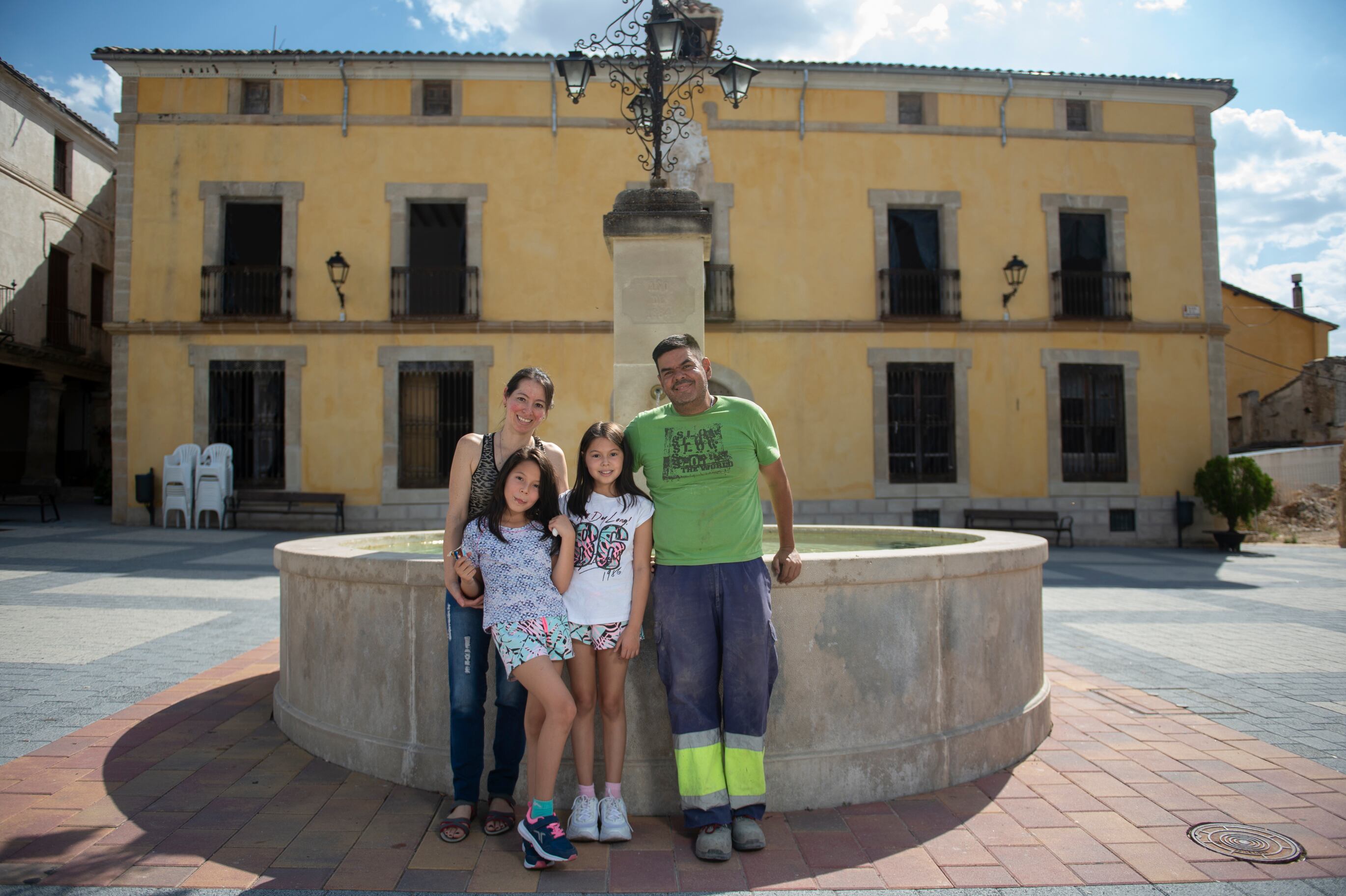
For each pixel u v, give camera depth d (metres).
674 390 2.69
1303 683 4.80
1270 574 10.54
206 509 13.85
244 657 5.14
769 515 14.59
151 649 5.32
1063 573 10.55
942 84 15.37
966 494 14.98
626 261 4.25
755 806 2.60
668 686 2.65
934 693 3.12
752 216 15.02
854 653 2.98
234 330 14.38
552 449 2.82
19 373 20.17
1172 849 2.59
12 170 18.56
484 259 14.72
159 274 14.50
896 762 3.00
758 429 2.69
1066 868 2.46
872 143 15.24
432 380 14.80
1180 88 15.69
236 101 14.65
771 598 2.89
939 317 14.93
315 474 14.34
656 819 2.84
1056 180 15.58
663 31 4.64
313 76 14.67
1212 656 5.56
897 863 2.49
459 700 2.67
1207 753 3.52
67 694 4.27
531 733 2.58
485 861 2.49
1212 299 15.78
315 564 3.33
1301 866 2.48
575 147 14.87
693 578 2.62
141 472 14.28
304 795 2.96
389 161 14.71
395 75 14.72
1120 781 3.19
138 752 3.40
